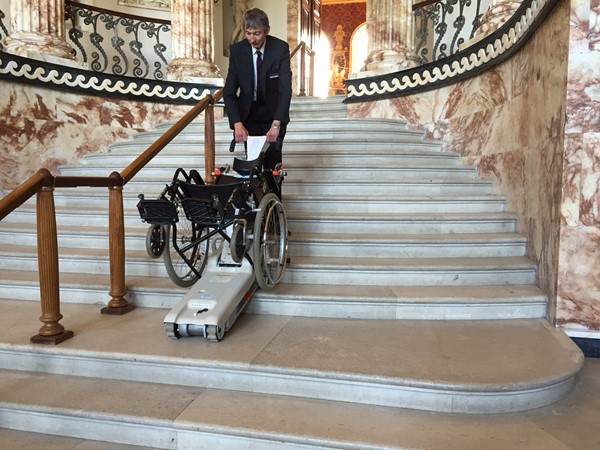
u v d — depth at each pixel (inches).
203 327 109.8
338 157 220.4
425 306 128.8
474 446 79.2
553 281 124.2
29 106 235.6
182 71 306.7
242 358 102.0
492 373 94.3
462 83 222.5
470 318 129.3
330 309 130.8
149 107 287.0
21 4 243.9
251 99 144.9
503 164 182.5
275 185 134.6
